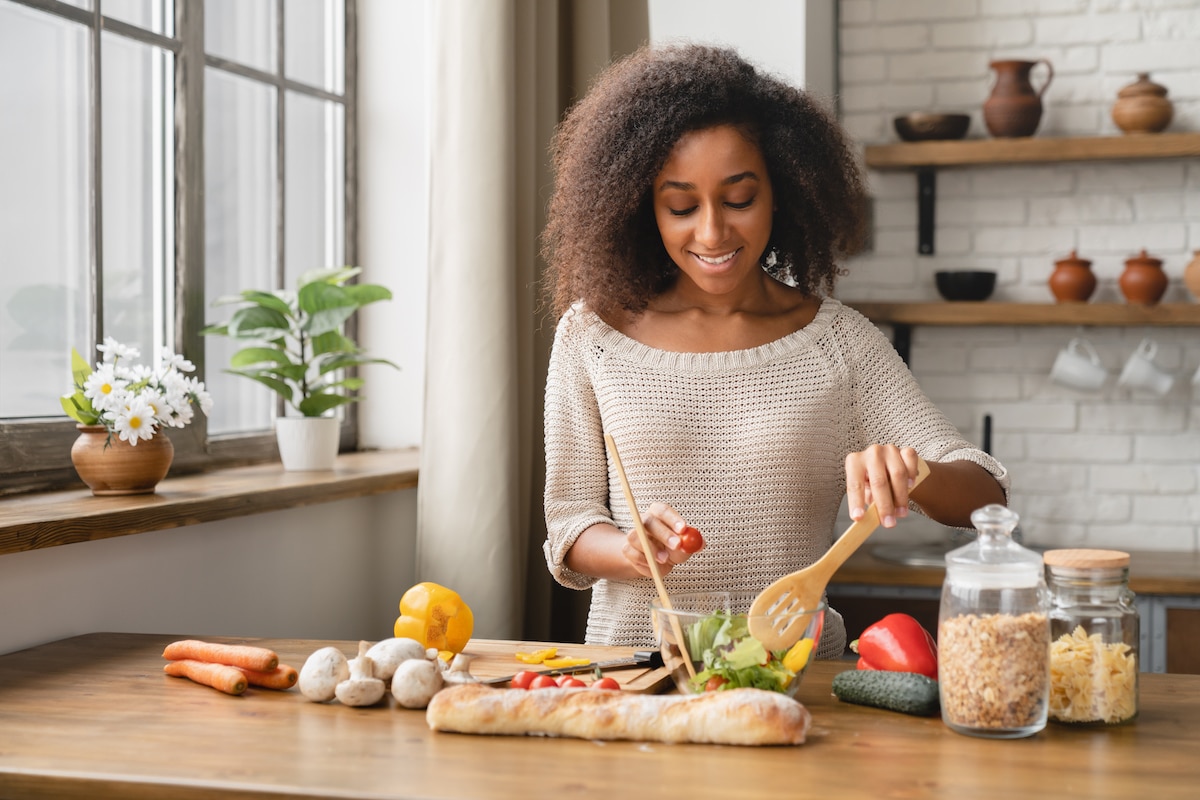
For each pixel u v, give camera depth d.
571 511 1.65
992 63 3.10
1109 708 1.09
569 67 2.63
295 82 2.53
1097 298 3.25
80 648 1.48
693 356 1.68
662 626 1.19
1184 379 3.19
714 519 1.64
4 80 1.81
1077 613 1.11
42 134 1.88
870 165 3.17
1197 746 1.04
